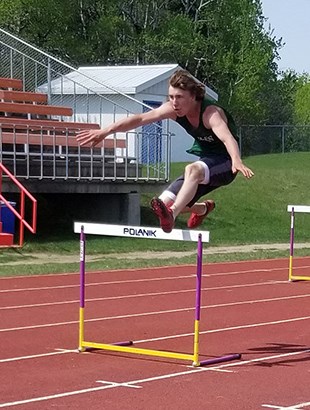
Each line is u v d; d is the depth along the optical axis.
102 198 24.70
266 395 8.65
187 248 23.77
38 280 16.94
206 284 17.36
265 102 58.59
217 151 8.20
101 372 9.50
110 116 32.72
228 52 53.00
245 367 9.93
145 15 51.81
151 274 18.58
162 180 25.09
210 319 13.17
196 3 54.91
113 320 12.86
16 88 27.17
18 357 10.18
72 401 8.27
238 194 30.83
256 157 41.31
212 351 10.82
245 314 13.73
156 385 8.97
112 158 25.05
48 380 9.09
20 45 29.00
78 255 21.42
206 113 7.98
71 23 48.50
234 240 26.31
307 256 23.56
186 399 8.43
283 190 32.47
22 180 21.62
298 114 69.75
